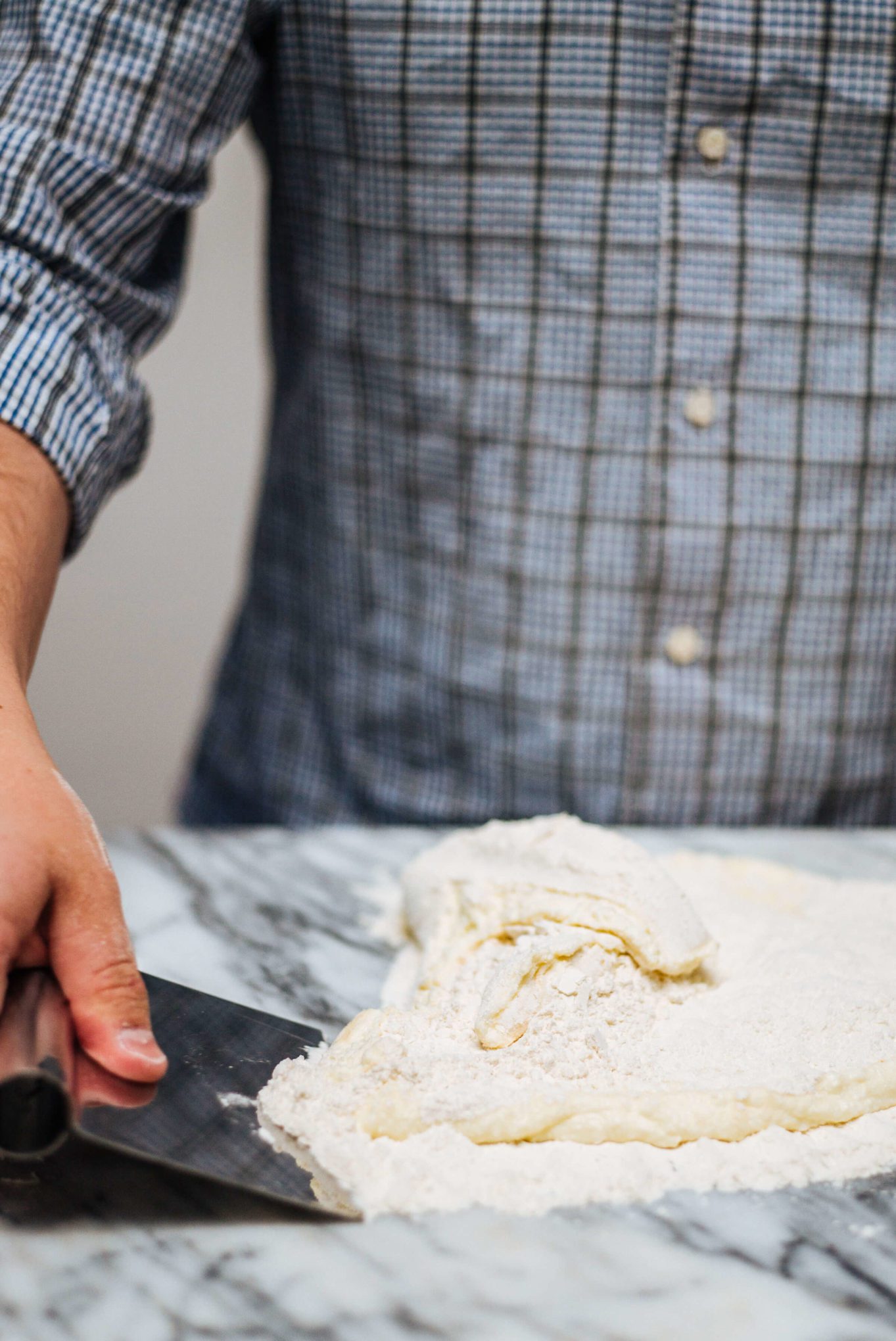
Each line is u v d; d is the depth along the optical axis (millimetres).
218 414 1267
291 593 869
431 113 762
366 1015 630
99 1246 568
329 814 866
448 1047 619
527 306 778
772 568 796
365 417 816
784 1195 589
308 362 828
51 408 686
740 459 785
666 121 751
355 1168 585
